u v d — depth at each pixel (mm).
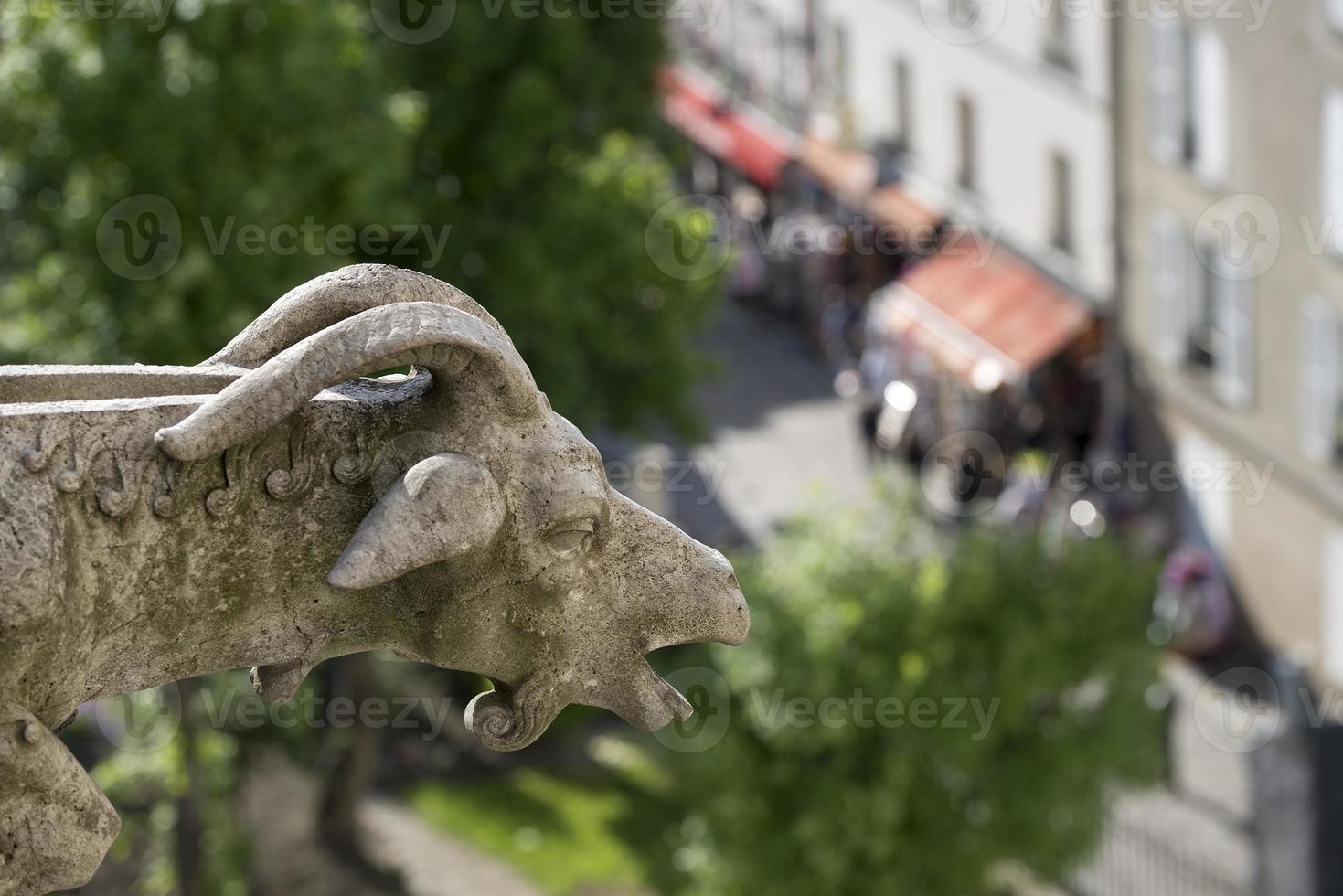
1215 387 36156
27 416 5516
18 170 22969
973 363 41031
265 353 6031
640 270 28578
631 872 28766
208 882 24219
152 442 5641
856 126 47000
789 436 44062
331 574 5570
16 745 5516
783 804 21562
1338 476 33500
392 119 23984
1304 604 34594
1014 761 21734
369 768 27016
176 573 5742
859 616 20844
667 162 31859
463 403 5891
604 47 30453
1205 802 30781
